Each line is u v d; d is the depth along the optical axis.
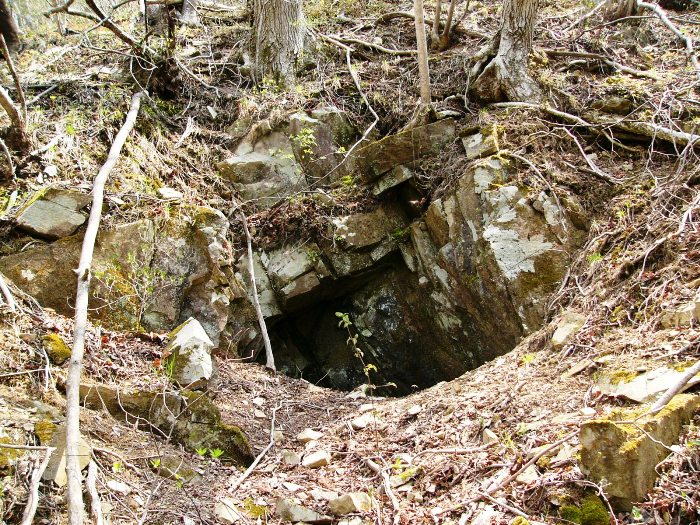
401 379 6.83
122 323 4.78
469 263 5.75
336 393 5.39
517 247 5.34
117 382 3.98
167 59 7.08
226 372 5.21
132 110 6.21
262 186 6.73
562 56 7.34
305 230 6.47
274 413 4.63
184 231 5.38
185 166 6.48
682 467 2.54
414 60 7.78
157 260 5.17
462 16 8.00
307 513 3.13
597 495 2.52
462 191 5.83
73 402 3.06
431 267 6.24
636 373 3.22
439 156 6.42
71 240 4.80
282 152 6.84
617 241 4.85
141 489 3.20
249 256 6.17
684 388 2.92
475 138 6.20
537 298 5.16
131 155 5.88
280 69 7.63
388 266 6.84
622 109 6.15
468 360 6.18
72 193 4.94
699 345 3.22
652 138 5.71
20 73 7.01
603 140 6.07
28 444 3.04
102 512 2.88
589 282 4.76
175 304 5.15
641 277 4.18
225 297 5.45
